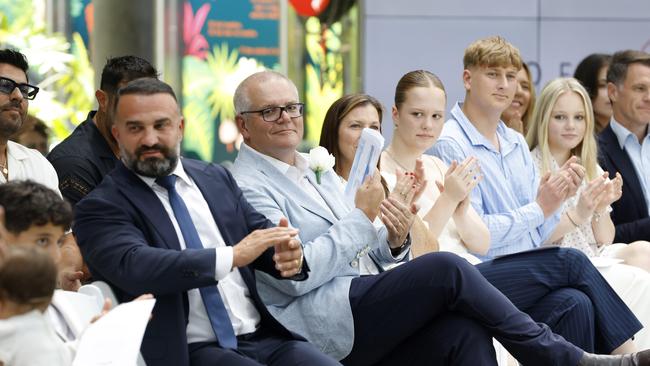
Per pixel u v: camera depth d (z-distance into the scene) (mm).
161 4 9211
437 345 5438
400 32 9805
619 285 6719
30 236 4219
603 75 9117
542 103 7859
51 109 9266
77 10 9922
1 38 9641
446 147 7348
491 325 5355
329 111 6680
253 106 5836
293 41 9758
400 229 5836
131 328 4199
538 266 6117
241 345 5160
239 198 5375
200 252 4766
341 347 5508
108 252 4840
